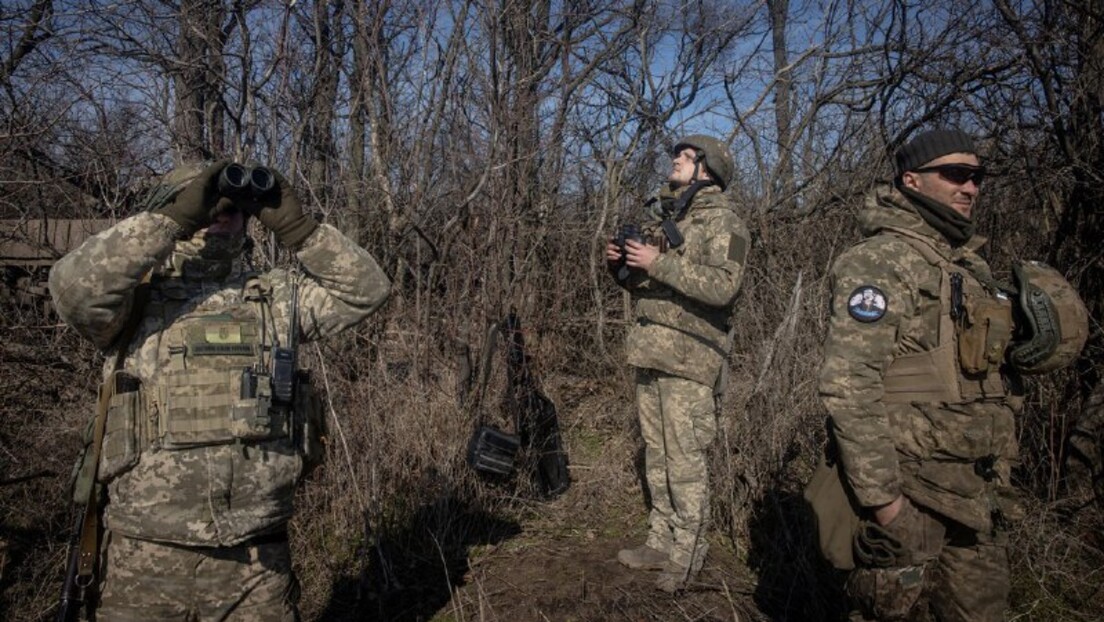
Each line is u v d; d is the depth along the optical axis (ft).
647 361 11.14
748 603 10.77
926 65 19.66
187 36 15.58
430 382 14.74
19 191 13.06
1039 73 13.83
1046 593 10.42
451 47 17.35
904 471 7.15
